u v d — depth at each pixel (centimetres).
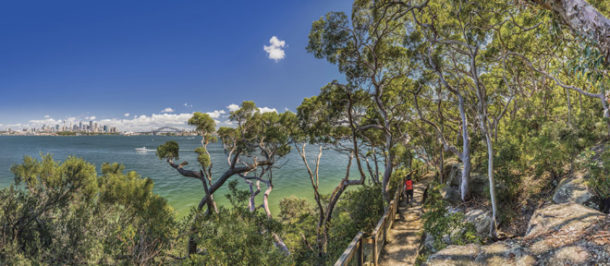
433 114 1777
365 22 1078
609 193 499
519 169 802
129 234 884
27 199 948
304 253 1265
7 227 847
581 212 446
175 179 4534
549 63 1187
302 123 1672
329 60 1192
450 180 1159
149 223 946
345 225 1135
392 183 1659
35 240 834
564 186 602
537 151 750
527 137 851
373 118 1596
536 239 404
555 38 793
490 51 1128
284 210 2469
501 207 719
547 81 1230
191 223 967
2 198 881
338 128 1761
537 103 1215
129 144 17812
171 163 1345
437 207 794
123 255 873
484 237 660
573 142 672
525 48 1082
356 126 1538
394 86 1475
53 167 1035
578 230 385
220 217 788
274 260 709
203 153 1413
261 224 972
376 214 1191
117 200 1041
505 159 827
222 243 687
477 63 1245
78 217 902
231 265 659
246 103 1752
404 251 810
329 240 1220
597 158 622
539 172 750
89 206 979
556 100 1203
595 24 287
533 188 733
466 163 923
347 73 1262
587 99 1102
